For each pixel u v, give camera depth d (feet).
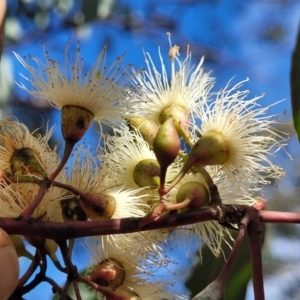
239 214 0.68
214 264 0.91
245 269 0.90
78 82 0.72
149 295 0.79
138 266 0.78
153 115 0.82
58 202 0.73
